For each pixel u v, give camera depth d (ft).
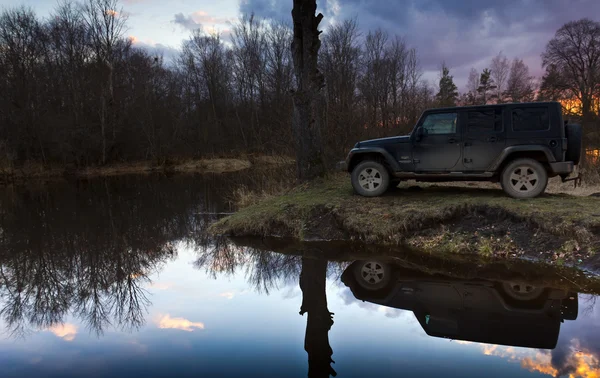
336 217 26.08
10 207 53.72
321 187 32.91
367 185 27.53
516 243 20.18
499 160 23.15
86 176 104.37
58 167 105.19
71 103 110.83
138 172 115.24
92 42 116.26
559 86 137.28
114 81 118.32
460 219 22.95
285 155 45.42
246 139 135.44
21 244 31.42
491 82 147.74
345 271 20.07
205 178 89.81
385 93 116.57
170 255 26.78
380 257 21.93
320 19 34.76
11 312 17.56
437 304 15.43
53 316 16.97
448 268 19.40
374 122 55.47
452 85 149.59
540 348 11.82
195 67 144.15
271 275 21.04
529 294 15.87
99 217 43.32
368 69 122.93
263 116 128.16
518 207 21.70
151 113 125.59
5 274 23.99
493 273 18.28
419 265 20.21
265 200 33.50
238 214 31.01
